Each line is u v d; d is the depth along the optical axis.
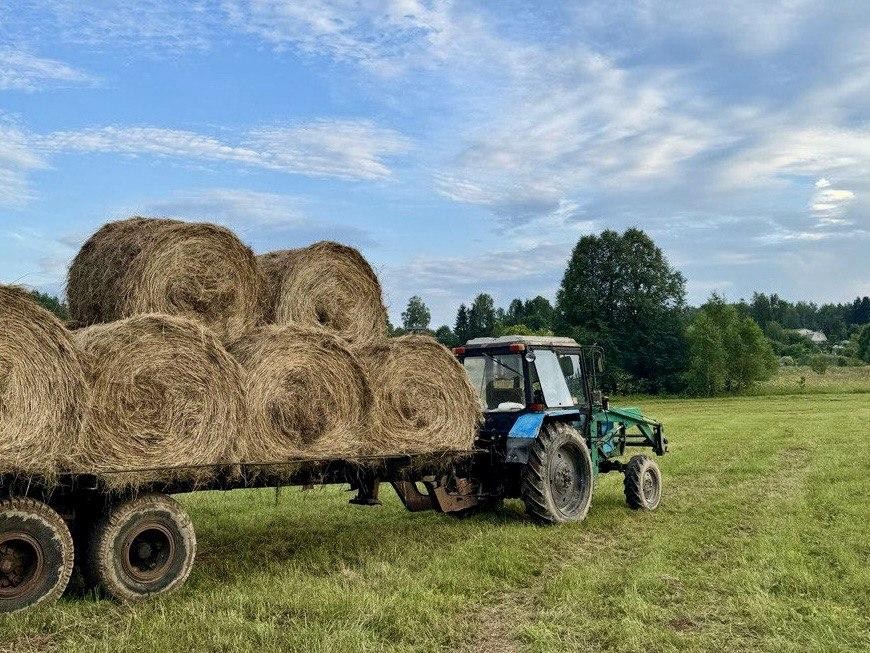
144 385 5.08
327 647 4.24
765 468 11.98
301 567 6.21
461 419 7.18
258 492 10.26
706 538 7.23
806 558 6.21
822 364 70.19
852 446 15.01
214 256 6.16
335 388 6.11
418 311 63.84
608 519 8.38
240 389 5.54
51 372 4.67
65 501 5.21
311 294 6.74
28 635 4.52
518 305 104.81
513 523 8.25
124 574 5.16
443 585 5.72
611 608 5.13
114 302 5.79
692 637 4.52
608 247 57.00
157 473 5.15
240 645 4.34
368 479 6.88
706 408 34.62
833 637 4.43
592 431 9.50
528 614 5.10
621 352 55.34
